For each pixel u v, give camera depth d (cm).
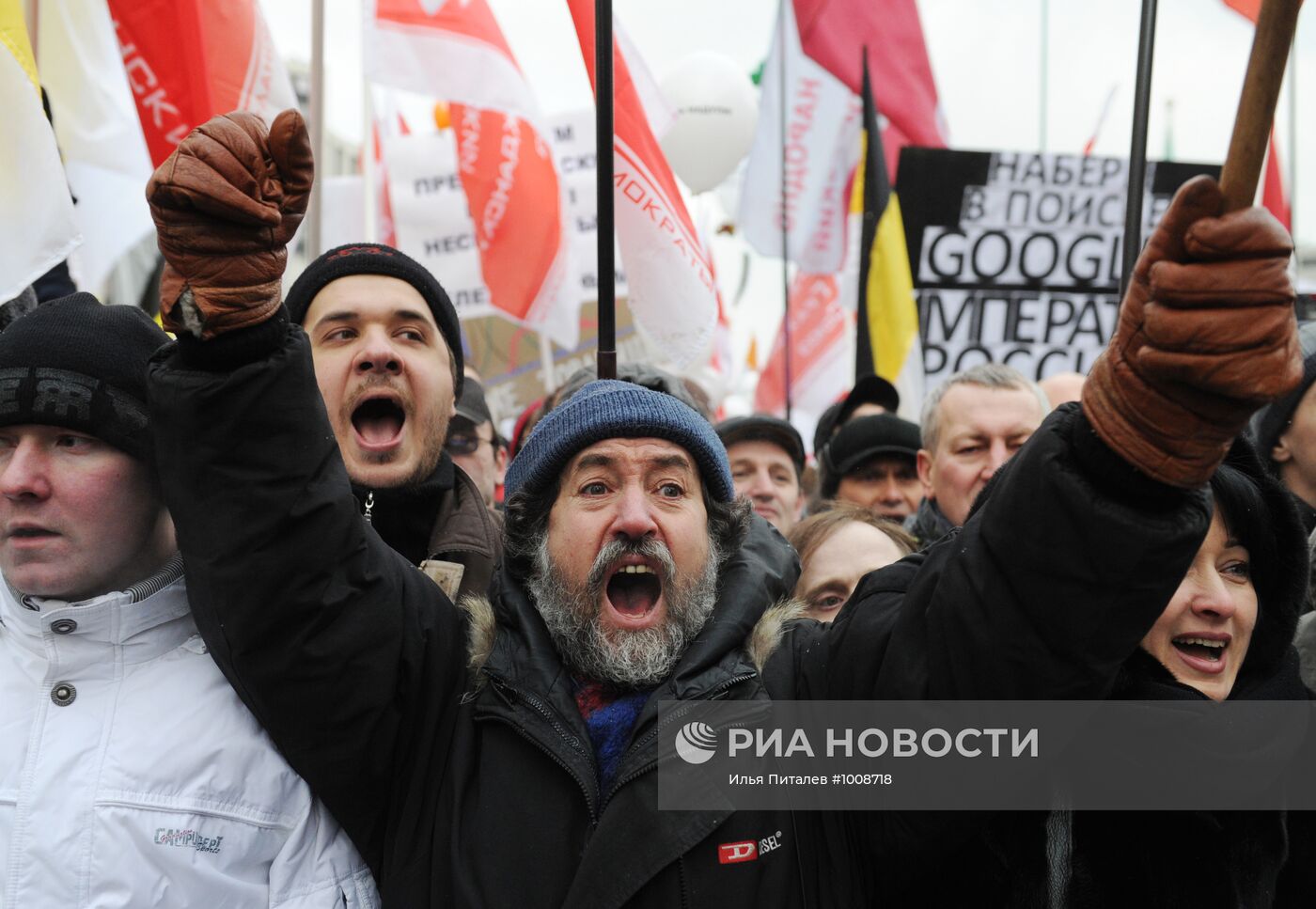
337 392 259
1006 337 482
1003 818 193
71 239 266
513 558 210
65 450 187
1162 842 190
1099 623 162
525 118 442
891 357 471
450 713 199
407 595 200
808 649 203
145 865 178
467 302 533
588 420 204
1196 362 141
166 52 361
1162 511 158
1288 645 200
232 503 173
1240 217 137
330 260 270
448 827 186
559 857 180
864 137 492
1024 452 166
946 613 172
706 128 613
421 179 537
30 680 188
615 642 197
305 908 185
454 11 432
